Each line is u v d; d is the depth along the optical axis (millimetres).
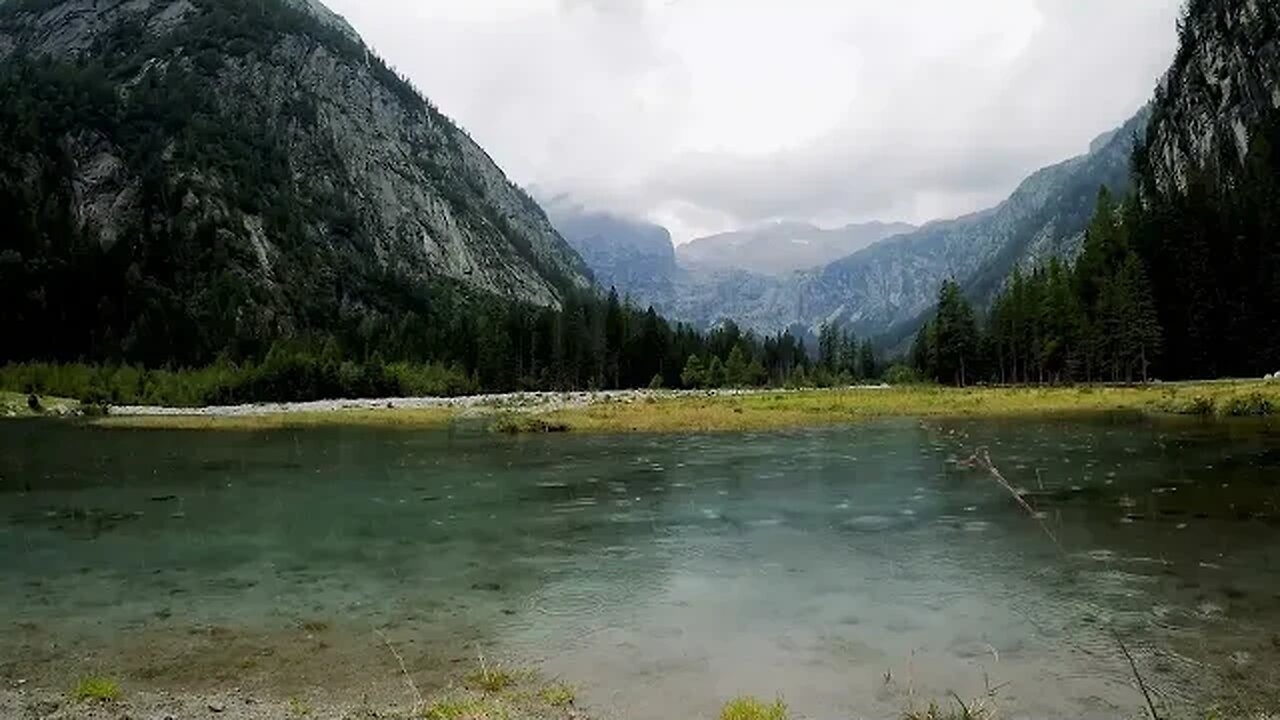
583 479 32781
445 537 22609
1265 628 13617
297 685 12133
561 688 11742
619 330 148875
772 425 55594
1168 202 121500
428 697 11555
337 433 59500
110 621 15516
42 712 10984
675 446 44344
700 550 20469
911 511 24766
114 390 112562
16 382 112625
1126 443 39125
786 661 12781
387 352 145750
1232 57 158750
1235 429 44250
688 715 10758
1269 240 103562
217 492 31094
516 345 149500
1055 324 109688
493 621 15164
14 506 28469
